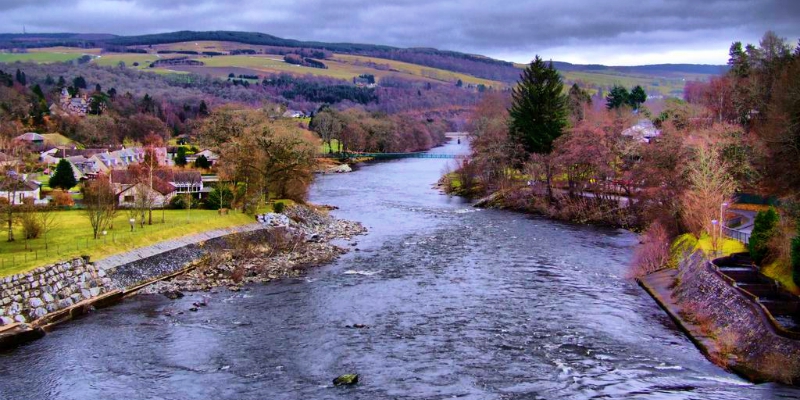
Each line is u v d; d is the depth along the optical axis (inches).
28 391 1566.2
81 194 4229.8
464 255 3095.5
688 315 2064.5
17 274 2176.4
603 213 4084.6
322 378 1628.9
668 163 3516.2
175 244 2940.5
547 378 1610.5
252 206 3853.3
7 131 6589.6
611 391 1524.4
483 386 1568.7
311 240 3533.5
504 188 5073.8
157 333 1988.2
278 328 2028.8
